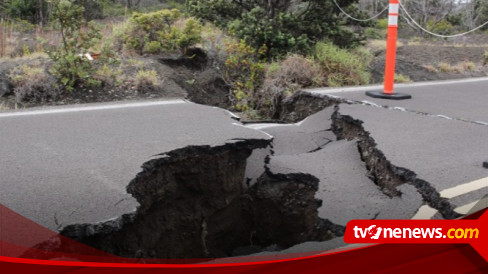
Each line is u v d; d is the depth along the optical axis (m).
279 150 5.36
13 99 7.53
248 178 4.74
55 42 9.96
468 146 4.63
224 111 5.93
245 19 10.86
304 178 4.46
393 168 4.07
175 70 9.49
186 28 10.05
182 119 5.43
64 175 3.60
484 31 25.61
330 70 10.02
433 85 8.69
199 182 4.37
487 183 3.66
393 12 6.86
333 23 11.64
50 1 7.88
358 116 5.75
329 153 4.98
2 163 3.82
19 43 10.36
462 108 6.44
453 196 3.46
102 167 3.79
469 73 12.72
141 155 4.09
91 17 17.95
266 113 8.74
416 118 5.74
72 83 7.84
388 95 7.07
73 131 4.84
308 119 6.37
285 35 10.61
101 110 5.89
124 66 8.98
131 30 10.34
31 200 3.14
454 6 25.61
